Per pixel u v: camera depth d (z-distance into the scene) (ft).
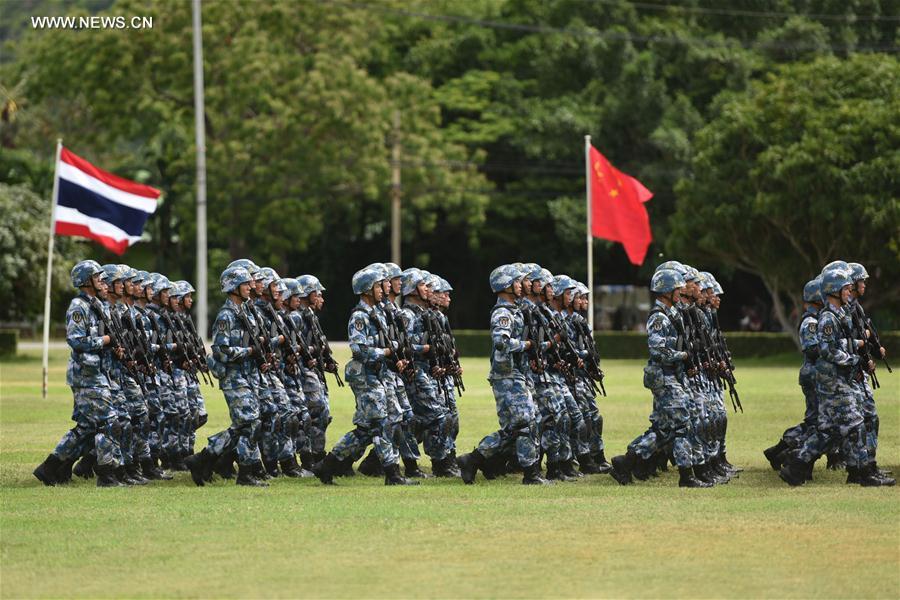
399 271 168.55
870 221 412.16
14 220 459.73
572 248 584.40
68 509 140.36
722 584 102.73
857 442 158.30
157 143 638.12
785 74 456.45
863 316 161.27
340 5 576.61
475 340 538.47
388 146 590.55
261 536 123.44
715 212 437.99
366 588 102.12
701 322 163.63
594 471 173.06
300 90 551.59
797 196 419.33
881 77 444.96
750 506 139.54
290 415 168.86
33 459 187.83
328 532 125.18
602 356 516.73
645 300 613.93
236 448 161.99
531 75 625.00
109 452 160.15
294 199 553.23
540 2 618.85
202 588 102.83
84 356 160.45
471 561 111.55
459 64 638.94
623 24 579.89
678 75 550.77
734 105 447.42
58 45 574.15
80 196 277.03
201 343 185.47
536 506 140.46
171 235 641.40
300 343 177.68
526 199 592.19
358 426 163.02
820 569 107.76
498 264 636.89
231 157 552.41
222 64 556.51
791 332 474.08
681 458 157.28
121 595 100.99
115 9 559.38
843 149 417.49
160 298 180.55
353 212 600.80
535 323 162.71
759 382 346.33
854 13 540.93
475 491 153.99
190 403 182.09
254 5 564.30
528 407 159.84
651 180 525.34
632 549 116.16
